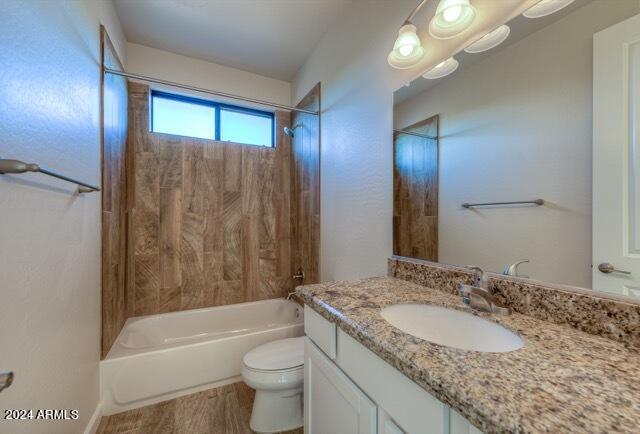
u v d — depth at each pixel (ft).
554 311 2.72
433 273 4.06
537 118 2.98
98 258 5.06
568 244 2.72
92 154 4.77
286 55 8.01
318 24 6.72
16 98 2.74
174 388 5.77
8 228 2.58
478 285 3.32
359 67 5.73
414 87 4.47
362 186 5.65
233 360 6.33
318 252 7.41
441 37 3.87
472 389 1.66
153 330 7.25
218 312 8.19
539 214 2.96
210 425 5.09
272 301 8.95
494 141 3.40
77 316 4.09
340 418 3.09
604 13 2.49
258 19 6.53
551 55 2.86
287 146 9.50
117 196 6.37
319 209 7.35
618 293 2.39
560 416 1.43
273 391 4.96
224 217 8.57
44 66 3.25
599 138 2.52
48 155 3.32
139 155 7.52
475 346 2.91
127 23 6.66
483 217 3.54
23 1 2.87
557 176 2.81
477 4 3.52
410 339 2.36
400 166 4.77
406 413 2.19
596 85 2.54
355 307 3.22
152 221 7.65
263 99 9.12
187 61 8.09
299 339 6.00
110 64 5.79
